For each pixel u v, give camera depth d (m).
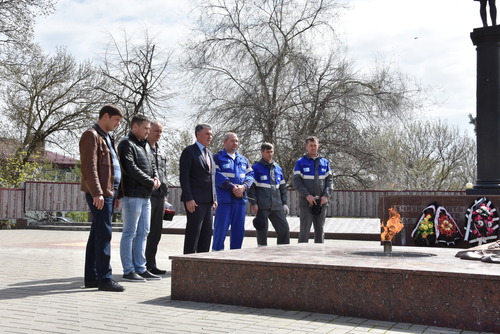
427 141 46.19
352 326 4.17
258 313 4.63
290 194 23.81
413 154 45.31
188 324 4.16
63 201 22.03
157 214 7.55
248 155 26.55
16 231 19.34
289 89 26.70
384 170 26.92
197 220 7.34
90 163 5.82
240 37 27.30
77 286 6.12
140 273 6.93
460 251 5.41
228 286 5.04
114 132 32.53
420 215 10.44
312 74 26.47
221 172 7.78
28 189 21.42
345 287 4.58
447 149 46.41
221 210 7.76
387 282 4.43
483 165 11.43
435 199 10.36
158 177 7.48
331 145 26.47
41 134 32.50
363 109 26.69
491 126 11.37
